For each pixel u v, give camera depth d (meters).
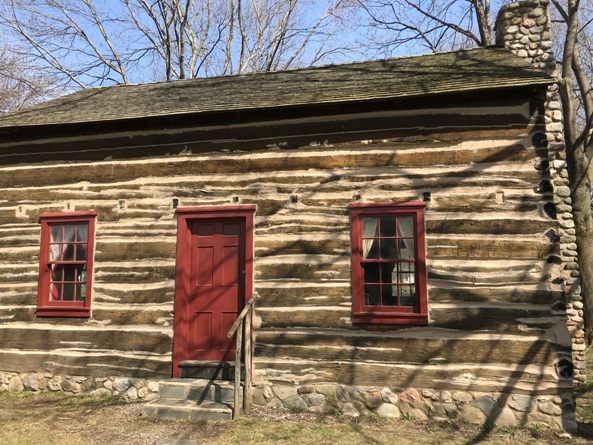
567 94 10.09
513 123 5.61
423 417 5.32
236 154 6.29
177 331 6.09
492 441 4.70
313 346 5.71
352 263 5.75
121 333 6.28
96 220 6.57
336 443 4.58
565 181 6.39
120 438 4.68
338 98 5.91
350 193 5.90
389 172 5.84
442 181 5.68
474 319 5.38
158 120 6.53
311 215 5.96
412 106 5.86
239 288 6.14
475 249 5.49
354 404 5.50
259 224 6.08
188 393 5.58
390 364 5.50
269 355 5.78
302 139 6.12
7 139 7.01
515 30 6.89
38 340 6.52
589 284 9.85
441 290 5.49
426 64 7.14
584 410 5.79
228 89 7.56
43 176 6.83
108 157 6.67
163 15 18.69
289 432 4.85
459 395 5.29
